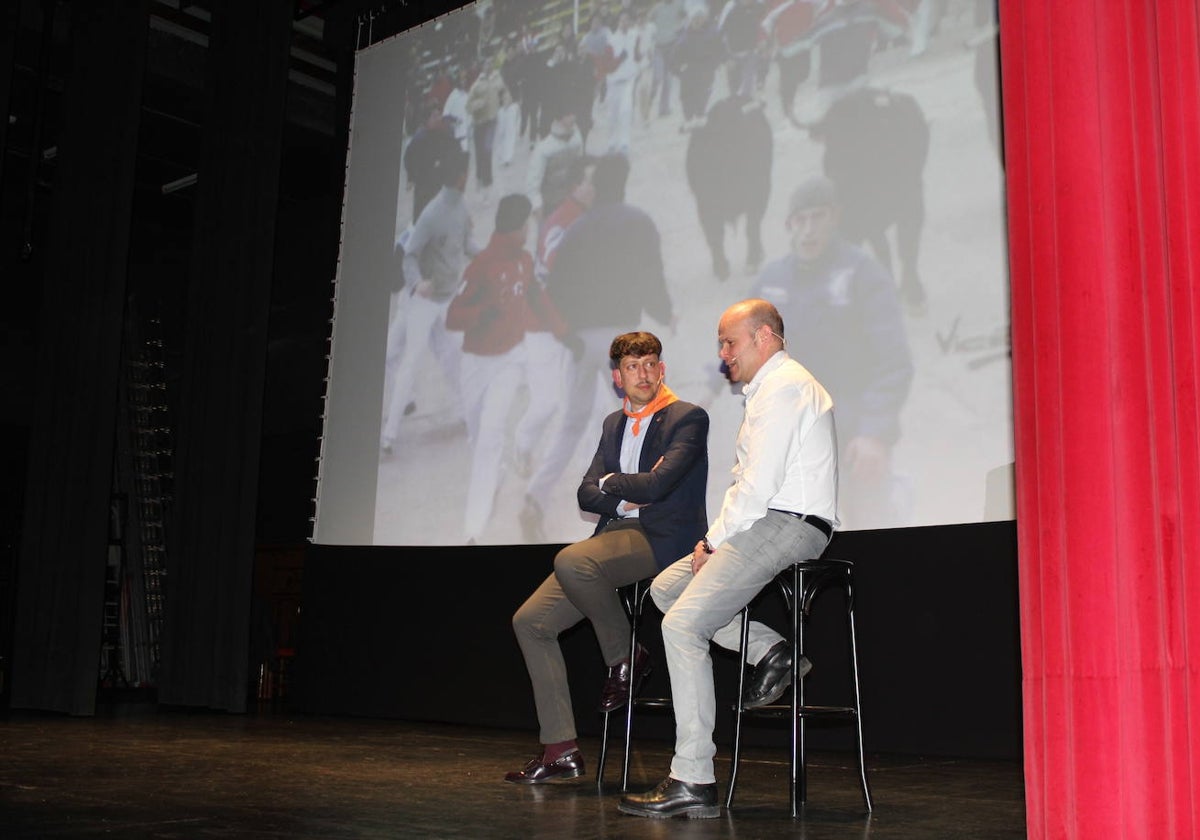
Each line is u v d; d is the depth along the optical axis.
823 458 2.45
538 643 2.94
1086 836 1.34
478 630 4.81
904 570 3.69
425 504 4.85
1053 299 1.43
